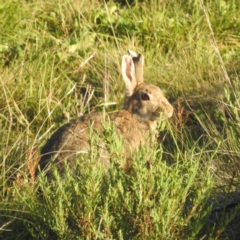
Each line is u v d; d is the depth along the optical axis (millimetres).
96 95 13359
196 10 15633
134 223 8227
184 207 9070
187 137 11047
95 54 14172
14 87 12906
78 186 8320
